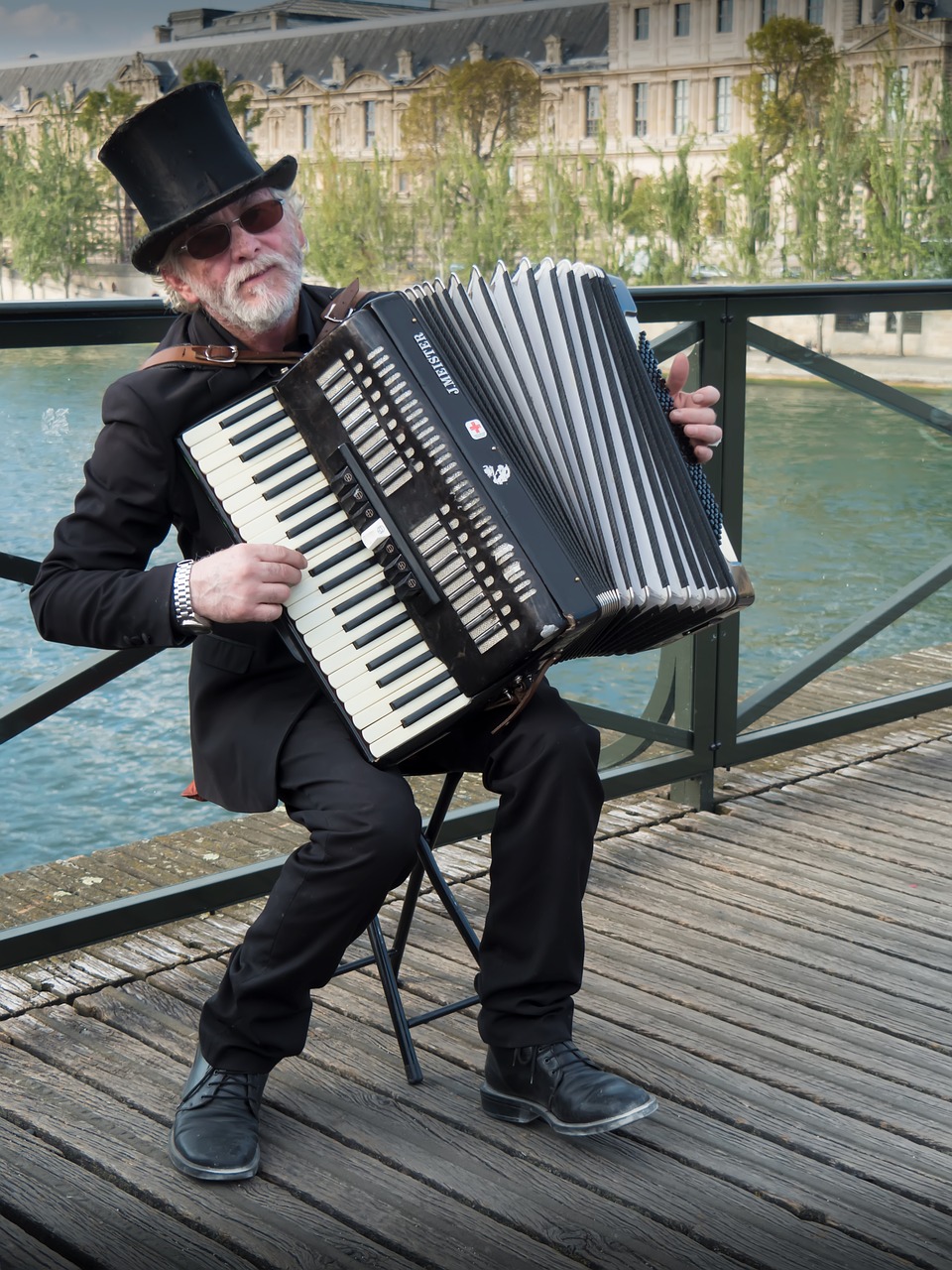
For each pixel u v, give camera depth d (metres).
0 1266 1.77
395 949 2.36
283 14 105.44
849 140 56.81
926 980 2.63
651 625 2.02
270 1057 2.01
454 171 73.88
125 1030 2.41
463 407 1.83
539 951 2.01
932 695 4.02
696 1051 2.36
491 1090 2.11
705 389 2.14
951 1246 1.83
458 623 1.80
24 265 89.50
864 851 3.27
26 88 108.12
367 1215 1.89
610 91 79.81
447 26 88.69
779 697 3.68
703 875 3.12
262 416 1.91
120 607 1.86
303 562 1.85
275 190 1.99
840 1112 2.18
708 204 63.59
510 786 1.96
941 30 65.56
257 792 1.97
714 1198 1.94
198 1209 1.90
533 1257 1.80
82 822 7.39
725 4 74.44
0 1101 2.17
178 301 2.09
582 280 2.04
